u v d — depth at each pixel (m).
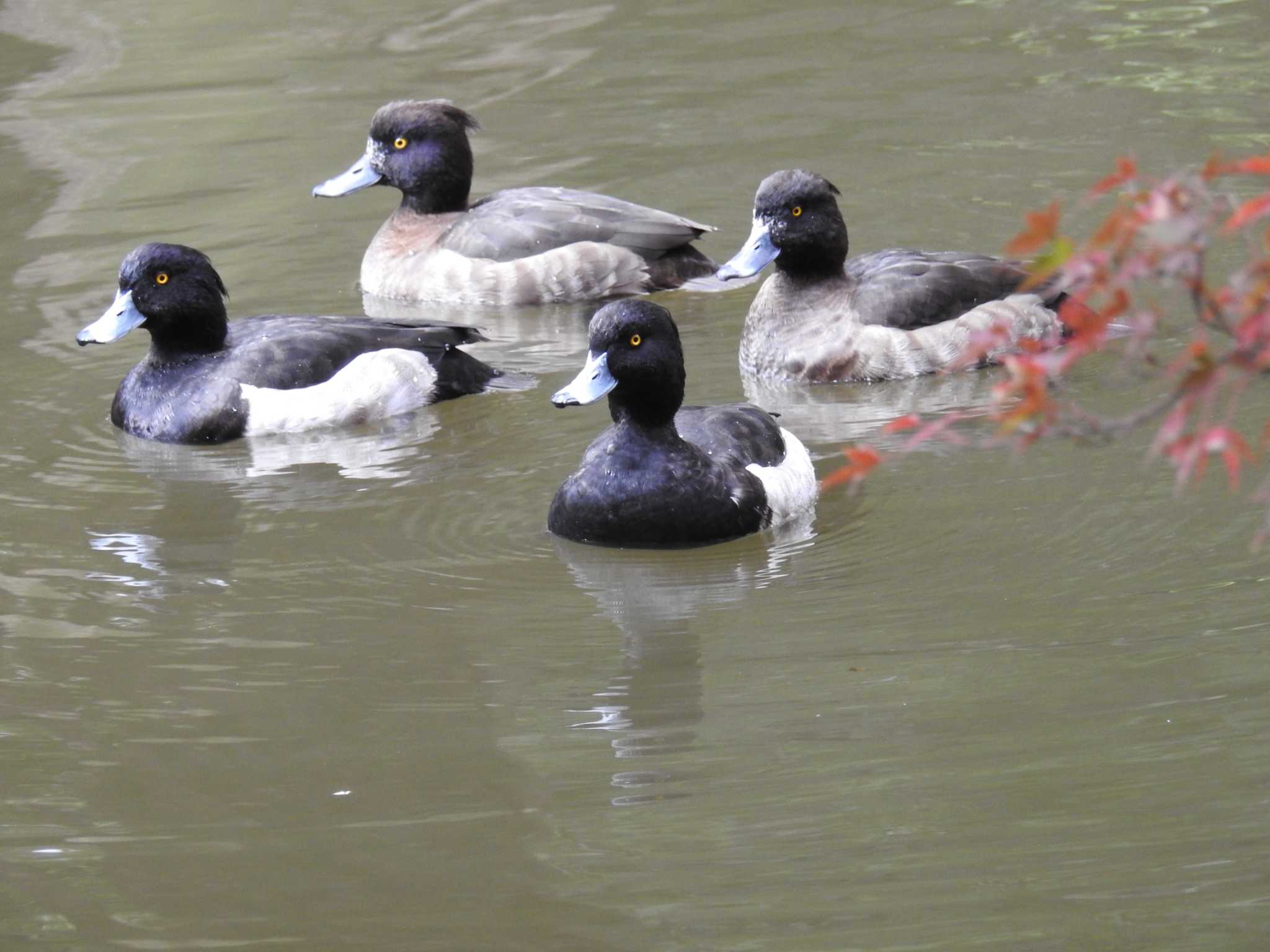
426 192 18.94
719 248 19.16
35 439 14.99
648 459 12.32
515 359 16.59
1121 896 8.12
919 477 13.30
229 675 10.77
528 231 18.22
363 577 12.13
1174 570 11.46
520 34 25.73
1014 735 9.58
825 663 10.56
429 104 18.91
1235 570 11.38
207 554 12.62
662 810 9.11
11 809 9.37
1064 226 18.50
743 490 12.43
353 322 15.78
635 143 21.75
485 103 23.14
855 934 7.98
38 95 23.77
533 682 10.55
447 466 14.16
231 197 20.64
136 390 15.23
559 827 8.99
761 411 13.41
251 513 13.37
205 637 11.29
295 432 15.04
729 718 9.99
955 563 11.82
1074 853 8.48
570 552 12.41
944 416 14.54
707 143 21.66
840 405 15.08
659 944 8.00
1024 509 12.57
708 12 26.36
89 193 20.77
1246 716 9.59
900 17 25.70
